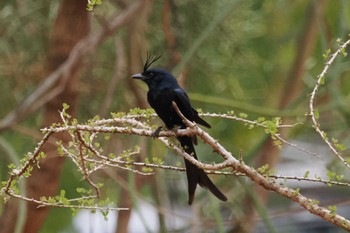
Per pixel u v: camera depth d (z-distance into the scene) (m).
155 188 12.90
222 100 11.54
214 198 10.63
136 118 7.59
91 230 12.04
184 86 13.41
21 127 12.45
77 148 6.93
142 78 8.87
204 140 6.82
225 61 13.58
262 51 14.70
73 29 12.77
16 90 13.62
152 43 13.55
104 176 12.98
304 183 17.77
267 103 14.84
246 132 14.47
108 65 13.75
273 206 17.31
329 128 13.35
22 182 9.70
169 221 12.59
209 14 13.27
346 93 14.05
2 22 13.48
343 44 7.58
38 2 13.51
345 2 11.52
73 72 12.50
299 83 15.12
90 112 13.80
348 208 18.61
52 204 6.77
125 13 12.67
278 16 14.50
